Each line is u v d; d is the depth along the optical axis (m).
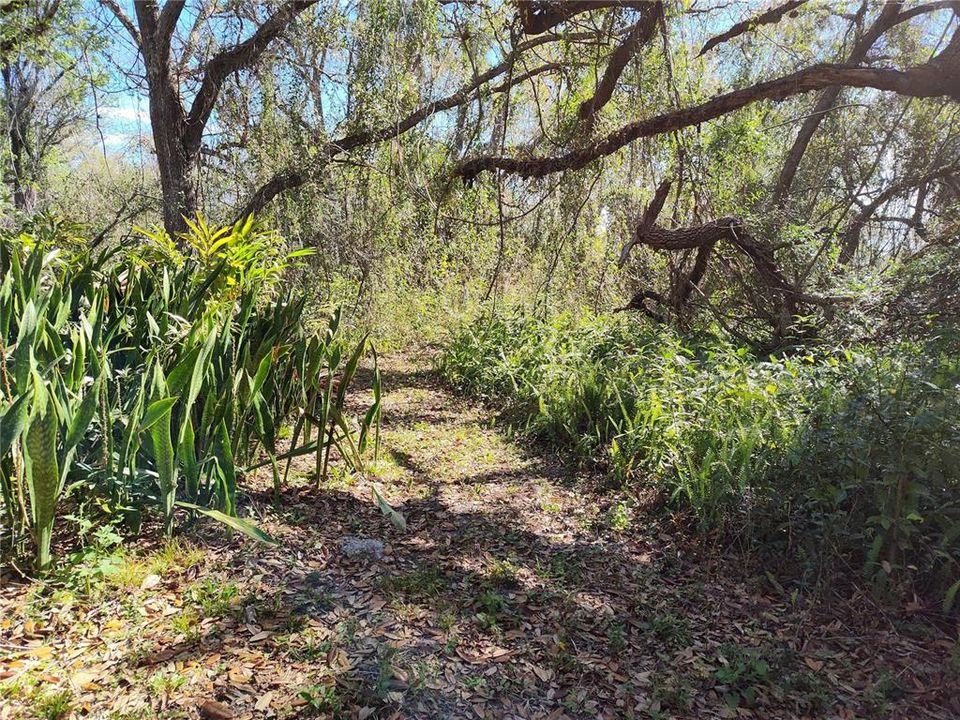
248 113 9.70
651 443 4.86
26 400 2.72
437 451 5.83
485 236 11.16
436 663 2.64
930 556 3.20
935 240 6.95
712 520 4.04
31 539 3.12
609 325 8.34
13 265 3.47
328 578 3.31
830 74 6.79
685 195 8.95
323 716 2.27
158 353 3.58
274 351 4.14
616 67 8.38
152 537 3.42
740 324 8.14
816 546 3.59
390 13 8.82
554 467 5.50
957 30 6.39
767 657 2.82
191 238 5.70
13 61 11.05
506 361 7.76
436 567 3.51
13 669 2.34
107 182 13.92
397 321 10.90
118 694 2.28
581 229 10.63
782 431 3.98
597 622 3.10
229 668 2.47
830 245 7.98
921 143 10.04
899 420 3.29
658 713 2.45
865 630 3.08
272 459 4.06
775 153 12.64
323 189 9.68
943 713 2.51
